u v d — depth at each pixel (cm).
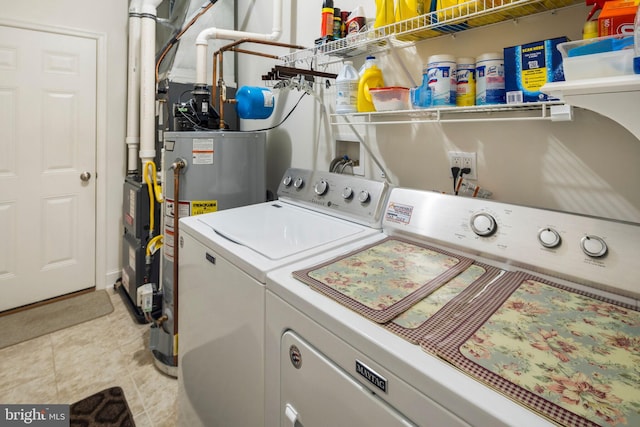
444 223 103
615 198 93
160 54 257
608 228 76
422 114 131
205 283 114
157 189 223
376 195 123
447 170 129
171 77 228
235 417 102
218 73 246
